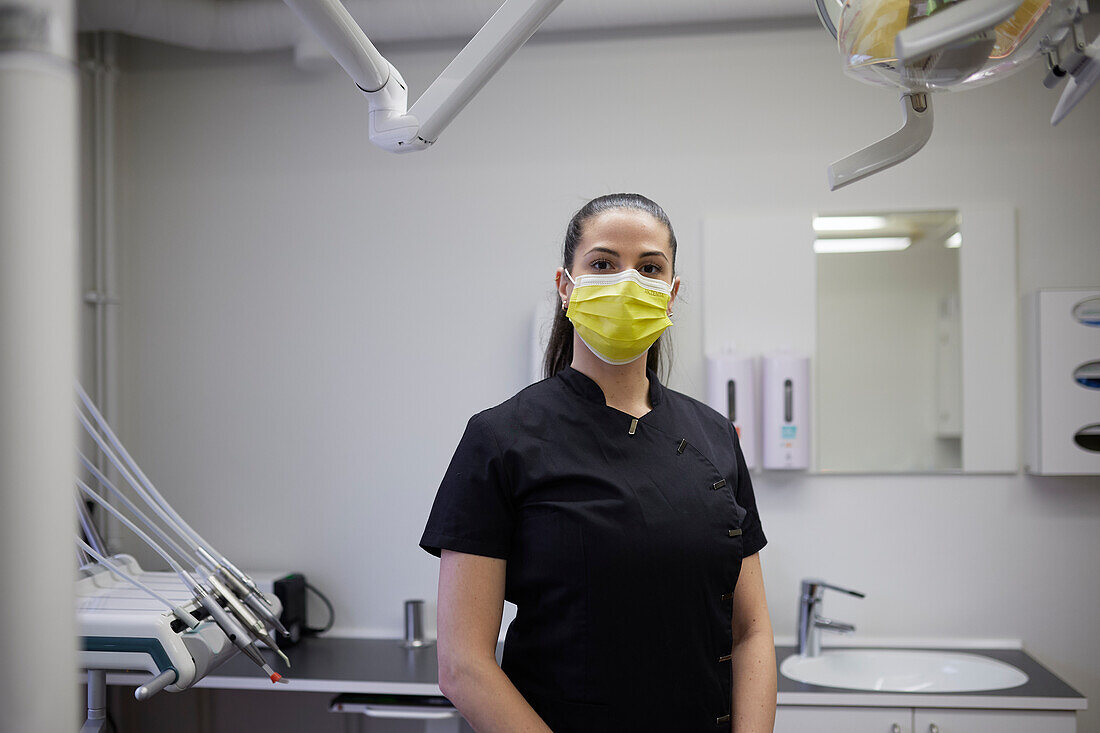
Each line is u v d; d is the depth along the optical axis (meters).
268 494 2.85
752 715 1.20
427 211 2.82
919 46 0.65
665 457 1.23
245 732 2.80
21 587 0.47
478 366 2.79
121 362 2.91
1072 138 2.62
